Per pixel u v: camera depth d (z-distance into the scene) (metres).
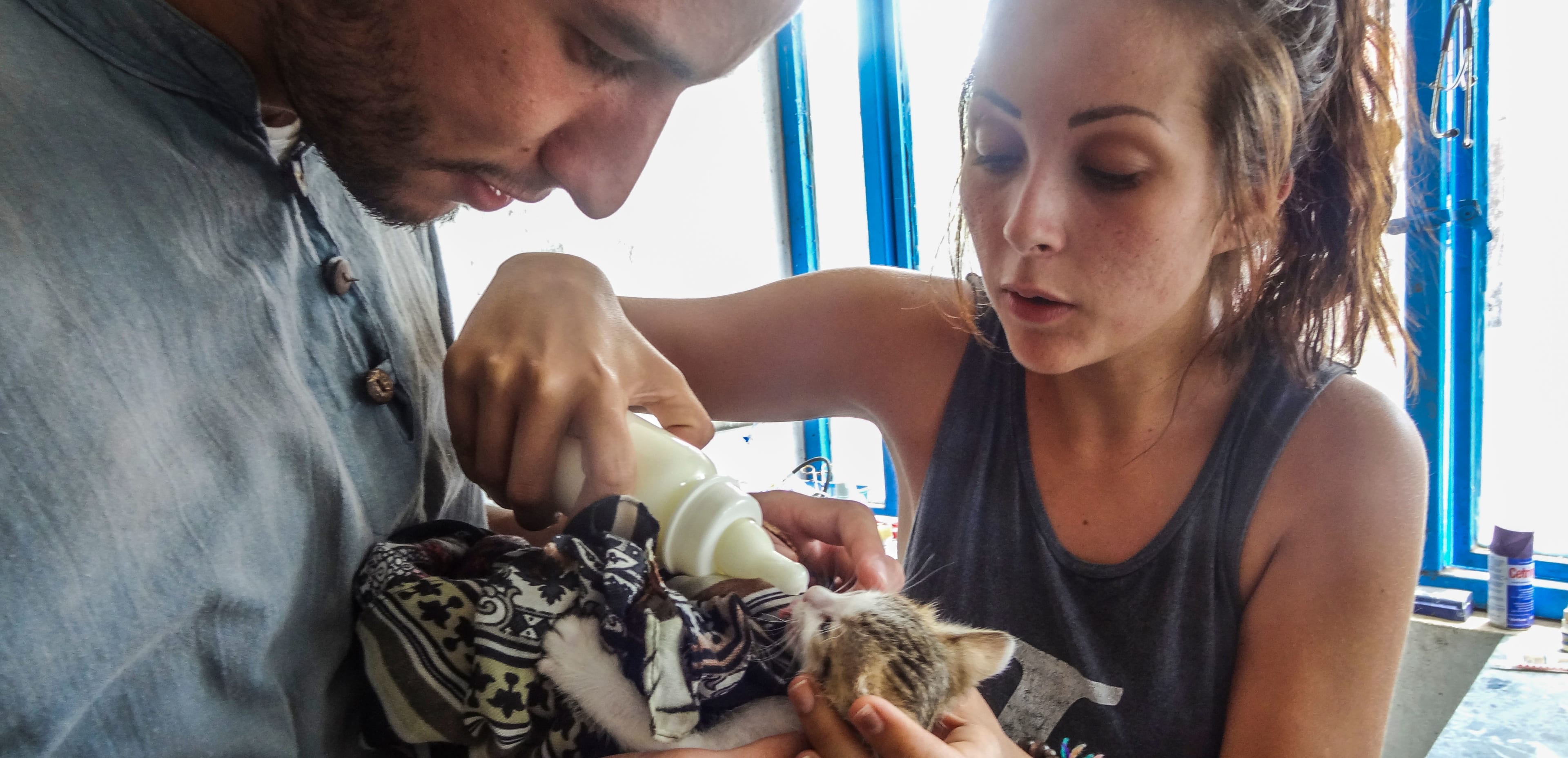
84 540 0.52
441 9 0.65
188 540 0.59
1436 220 2.37
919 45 3.47
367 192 0.77
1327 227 1.19
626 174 0.80
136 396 0.57
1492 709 1.94
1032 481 1.28
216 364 0.64
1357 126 1.14
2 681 0.48
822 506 1.16
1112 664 1.21
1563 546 2.46
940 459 1.36
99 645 0.53
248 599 0.64
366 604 0.77
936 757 0.80
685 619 0.79
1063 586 1.24
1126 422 1.22
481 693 0.73
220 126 0.70
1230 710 1.15
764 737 0.87
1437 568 2.57
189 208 0.65
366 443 0.83
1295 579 1.12
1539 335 2.38
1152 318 1.07
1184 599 1.18
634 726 0.77
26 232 0.53
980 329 1.37
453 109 0.69
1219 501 1.18
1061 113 0.98
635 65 0.73
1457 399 2.47
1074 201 1.01
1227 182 1.01
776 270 3.89
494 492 0.88
